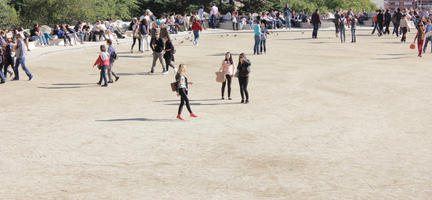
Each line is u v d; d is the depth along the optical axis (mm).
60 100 16906
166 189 8766
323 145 11453
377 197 8336
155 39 22625
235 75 16219
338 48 33062
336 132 12602
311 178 9281
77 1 52031
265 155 10711
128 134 12461
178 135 12375
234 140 11906
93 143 11688
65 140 11953
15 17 51875
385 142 11680
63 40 35188
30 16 52562
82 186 8938
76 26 37125
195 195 8461
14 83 20344
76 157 10648
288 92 18141
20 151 11102
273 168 9867
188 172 9664
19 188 8859
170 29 44688
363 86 19156
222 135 12375
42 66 25094
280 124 13477
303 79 20953
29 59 26891
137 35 31031
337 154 10758
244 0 64062
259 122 13727
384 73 22281
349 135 12305
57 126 13336
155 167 9969
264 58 28078
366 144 11523
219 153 10883
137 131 12750
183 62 26594
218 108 15578
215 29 50781
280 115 14562
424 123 13484
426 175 9414
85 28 38438
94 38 38469
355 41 36781
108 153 10914
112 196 8438
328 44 35594
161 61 22875
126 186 8922
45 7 52188
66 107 15781
